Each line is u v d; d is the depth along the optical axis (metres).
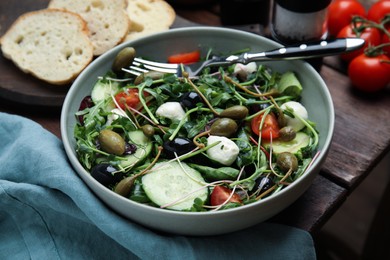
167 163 0.65
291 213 0.68
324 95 0.69
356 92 0.80
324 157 0.64
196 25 0.86
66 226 0.71
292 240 0.67
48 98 0.77
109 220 0.65
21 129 0.73
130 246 0.65
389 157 1.15
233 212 0.60
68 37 0.81
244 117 0.67
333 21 0.85
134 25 0.85
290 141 0.68
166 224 0.62
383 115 0.77
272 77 0.73
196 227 0.62
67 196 0.68
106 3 0.84
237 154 0.65
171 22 0.85
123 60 0.72
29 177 0.70
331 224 1.13
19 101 0.78
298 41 0.80
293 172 0.65
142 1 0.87
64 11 0.82
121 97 0.70
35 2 0.88
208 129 0.67
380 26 0.81
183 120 0.67
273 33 0.82
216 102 0.69
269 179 0.64
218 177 0.65
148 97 0.70
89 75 0.72
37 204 0.70
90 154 0.66
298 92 0.72
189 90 0.70
